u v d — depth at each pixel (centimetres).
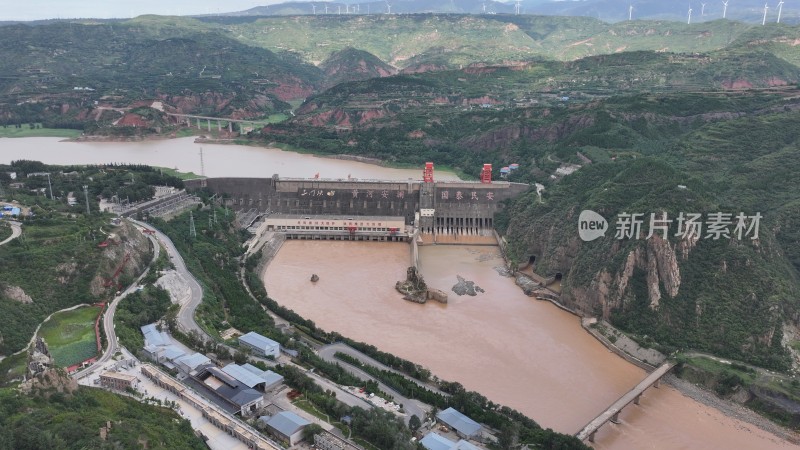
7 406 11606
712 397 17600
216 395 14588
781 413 16700
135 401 13588
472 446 13438
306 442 13362
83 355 15750
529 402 16838
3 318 16350
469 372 18250
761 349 19075
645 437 15688
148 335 17412
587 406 16788
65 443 10550
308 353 17400
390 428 13425
